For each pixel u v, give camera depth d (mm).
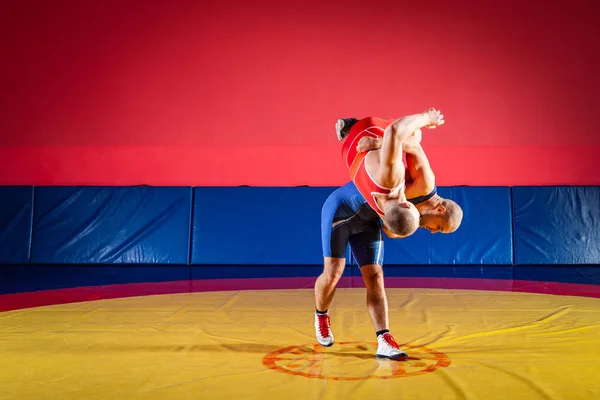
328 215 3719
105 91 9406
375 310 3619
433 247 8578
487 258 8523
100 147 9398
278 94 9367
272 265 8633
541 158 9188
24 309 5168
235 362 3445
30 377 3176
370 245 3699
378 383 3018
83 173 9406
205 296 5883
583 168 9141
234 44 9398
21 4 9445
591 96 9148
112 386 3010
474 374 3148
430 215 3508
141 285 6727
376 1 9336
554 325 4375
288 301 5574
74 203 8859
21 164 9398
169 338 4055
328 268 3707
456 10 9305
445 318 4664
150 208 8836
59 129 9406
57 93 9406
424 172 3480
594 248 8523
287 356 3578
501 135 9211
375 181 3283
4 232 8773
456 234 8609
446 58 9273
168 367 3350
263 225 8750
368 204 3592
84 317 4797
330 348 3764
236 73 9391
